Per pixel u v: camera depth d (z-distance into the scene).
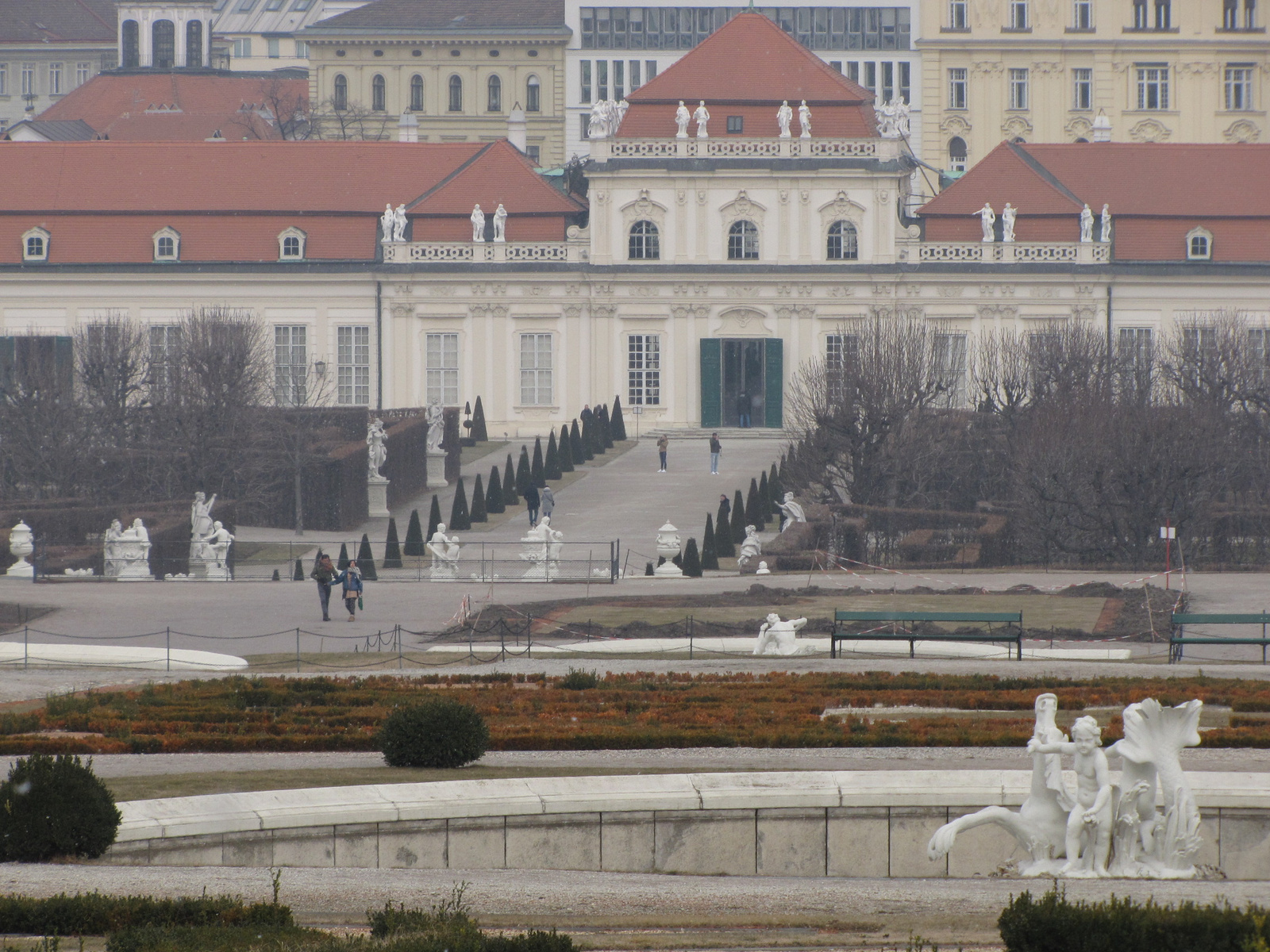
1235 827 114.31
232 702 157.38
